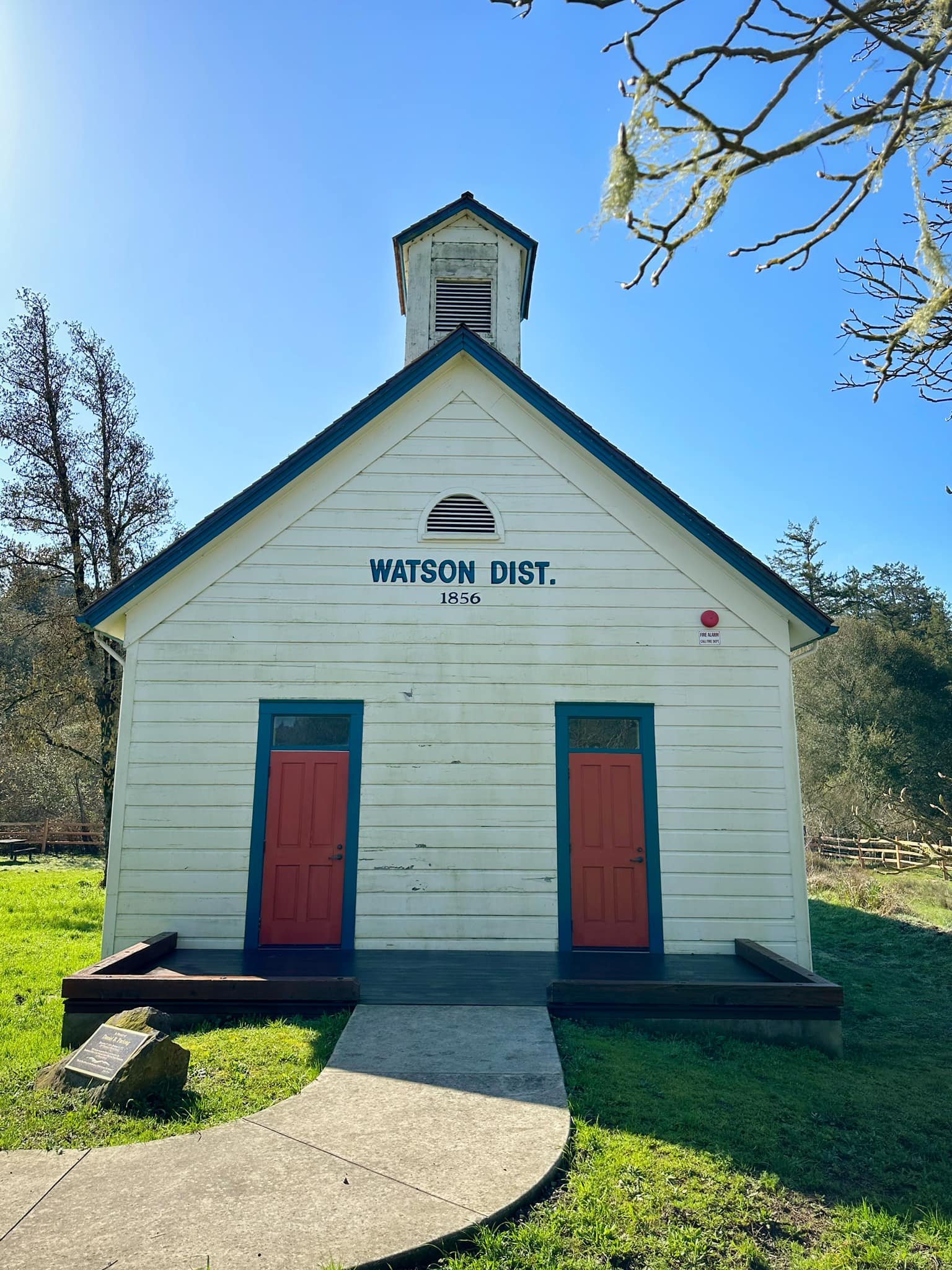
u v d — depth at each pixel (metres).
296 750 9.91
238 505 10.05
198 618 10.09
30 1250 3.86
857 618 40.72
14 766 32.12
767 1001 7.34
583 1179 4.61
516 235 13.15
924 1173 5.05
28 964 10.77
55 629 21.84
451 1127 5.11
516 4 3.13
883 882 18.89
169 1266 3.74
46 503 21.86
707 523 10.11
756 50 2.96
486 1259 3.87
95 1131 5.11
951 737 34.62
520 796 9.83
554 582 10.32
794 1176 4.86
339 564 10.29
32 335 21.98
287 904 9.58
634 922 9.59
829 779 31.45
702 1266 3.96
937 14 3.01
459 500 10.51
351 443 10.58
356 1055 6.27
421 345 12.84
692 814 9.82
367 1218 4.12
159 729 9.84
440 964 8.79
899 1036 8.23
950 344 4.82
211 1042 6.66
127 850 9.58
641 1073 6.16
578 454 10.62
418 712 10.00
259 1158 4.73
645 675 10.12
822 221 3.65
